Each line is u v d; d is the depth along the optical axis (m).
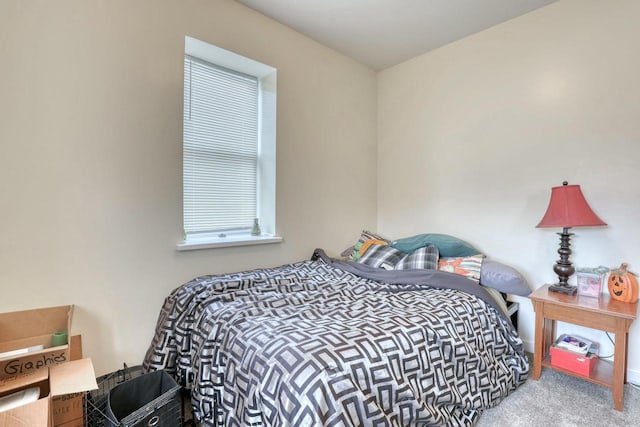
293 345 1.23
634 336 2.02
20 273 1.59
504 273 2.23
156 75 2.00
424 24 2.60
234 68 2.60
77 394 1.43
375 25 2.62
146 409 1.33
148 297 2.00
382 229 3.49
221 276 2.13
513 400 1.80
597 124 2.14
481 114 2.71
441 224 3.00
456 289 2.03
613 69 2.07
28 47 1.58
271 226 2.69
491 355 1.82
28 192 1.60
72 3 1.70
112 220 1.85
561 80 2.28
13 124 1.55
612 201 2.10
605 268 2.04
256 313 1.60
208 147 2.51
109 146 1.83
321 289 2.03
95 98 1.78
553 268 2.17
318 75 2.92
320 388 1.06
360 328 1.39
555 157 2.33
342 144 3.16
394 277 2.20
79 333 1.76
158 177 2.02
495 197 2.64
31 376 1.38
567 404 1.76
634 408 1.73
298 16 2.51
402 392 1.26
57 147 1.67
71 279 1.73
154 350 1.80
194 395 1.56
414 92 3.18
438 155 3.01
